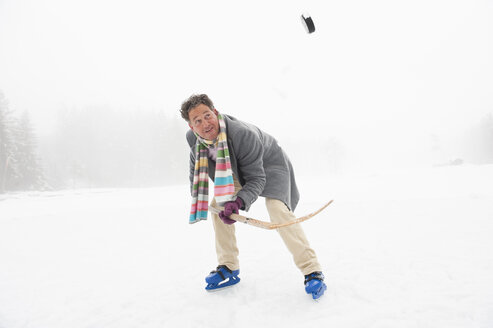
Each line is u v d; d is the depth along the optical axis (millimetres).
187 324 1346
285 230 1552
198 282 1886
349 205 4832
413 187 8695
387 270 1816
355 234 2855
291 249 1540
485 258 1911
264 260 2230
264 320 1326
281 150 1797
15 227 4465
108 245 3121
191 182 1944
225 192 1474
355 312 1320
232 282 1749
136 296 1718
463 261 1880
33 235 3822
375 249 2299
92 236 3645
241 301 1547
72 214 5832
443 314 1248
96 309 1570
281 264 2115
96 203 9461
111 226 4312
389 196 6293
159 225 4254
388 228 3021
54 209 7930
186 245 2957
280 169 1710
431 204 4371
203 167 1665
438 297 1407
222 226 1747
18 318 1500
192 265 2270
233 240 1771
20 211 7809
